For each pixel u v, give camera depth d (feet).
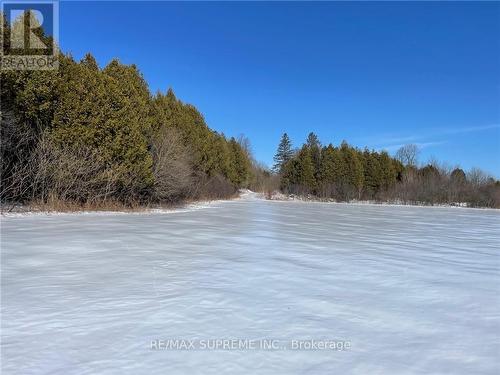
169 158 87.15
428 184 204.03
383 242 38.81
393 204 193.67
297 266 25.00
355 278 22.33
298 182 211.00
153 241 33.76
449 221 77.30
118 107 74.18
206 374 10.66
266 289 19.33
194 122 141.28
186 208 90.99
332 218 72.90
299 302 17.34
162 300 17.06
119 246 30.55
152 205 85.76
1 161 59.36
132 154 75.66
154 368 10.89
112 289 18.61
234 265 24.70
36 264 23.53
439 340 13.47
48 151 63.67
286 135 314.76
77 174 66.85
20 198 64.39
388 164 213.87
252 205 121.60
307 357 11.84
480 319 15.85
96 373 10.52
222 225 50.83
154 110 96.58
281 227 50.88
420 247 36.35
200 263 25.07
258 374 10.74
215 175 157.79
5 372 10.49
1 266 22.81
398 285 21.07
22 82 61.26
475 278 23.45
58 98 66.90
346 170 205.67
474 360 11.92
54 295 17.46
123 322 14.35
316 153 214.28
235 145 221.05
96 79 71.97
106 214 63.98
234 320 14.85
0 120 56.80
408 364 11.54
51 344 12.34
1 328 13.58
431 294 19.48
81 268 22.76
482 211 141.59
